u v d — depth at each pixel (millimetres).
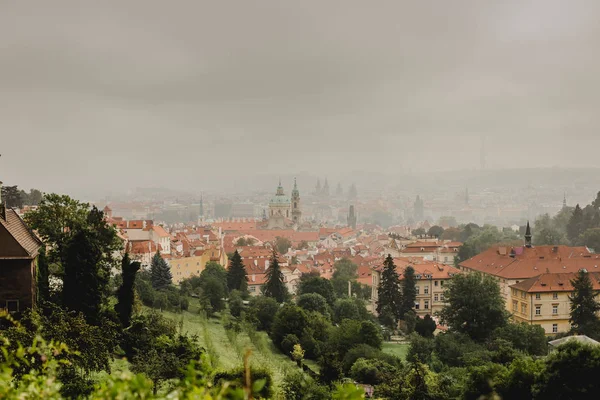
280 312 140250
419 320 170250
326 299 187000
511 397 86250
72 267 88062
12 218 86000
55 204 107000
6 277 76438
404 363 127000
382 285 194125
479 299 143125
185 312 159875
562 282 182375
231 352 119625
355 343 128375
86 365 64438
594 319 160250
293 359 125438
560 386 82625
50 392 22375
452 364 127312
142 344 92062
